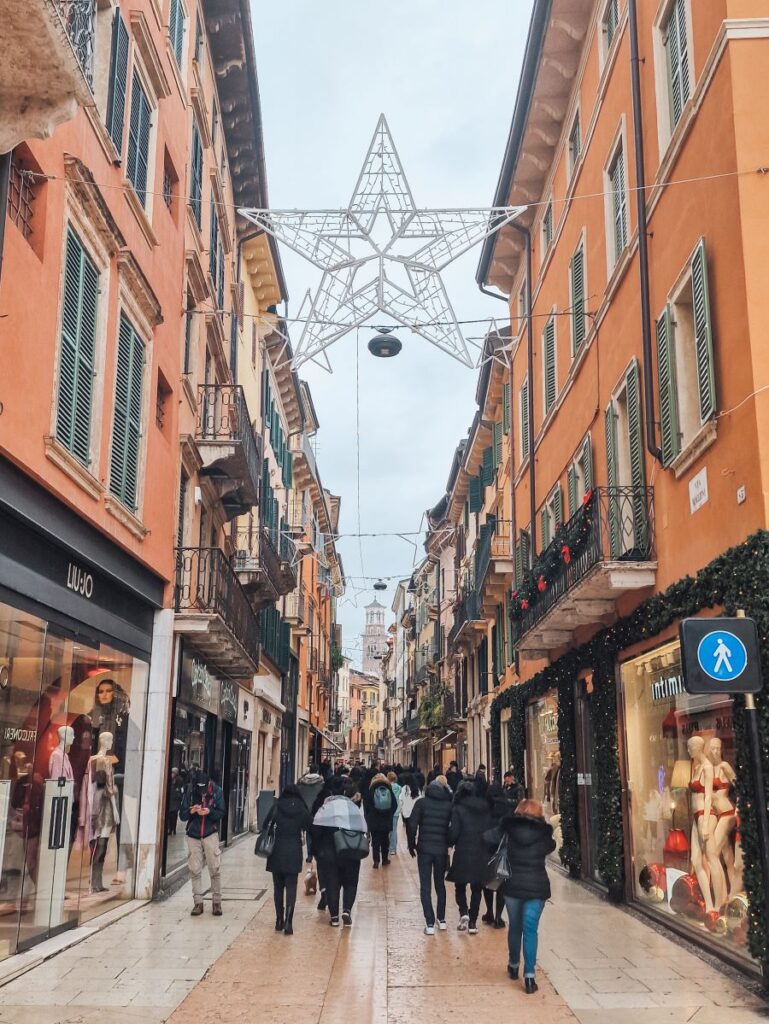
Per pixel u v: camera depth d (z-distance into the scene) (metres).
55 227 8.71
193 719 15.73
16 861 8.55
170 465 13.95
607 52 14.58
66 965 8.50
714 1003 7.26
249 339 24.78
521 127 18.56
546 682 17.27
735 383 8.59
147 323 12.52
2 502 7.70
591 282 14.94
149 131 12.93
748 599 7.82
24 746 8.73
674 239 10.64
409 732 54.41
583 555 12.54
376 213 11.16
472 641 31.14
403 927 10.65
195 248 16.52
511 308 23.44
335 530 59.31
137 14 11.83
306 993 7.55
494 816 10.55
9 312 7.62
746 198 8.53
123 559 11.49
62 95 6.01
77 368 9.34
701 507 9.56
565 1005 7.23
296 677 37.94
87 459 9.80
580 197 14.08
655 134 11.55
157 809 12.80
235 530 22.47
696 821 9.66
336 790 11.62
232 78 19.72
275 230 11.23
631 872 12.06
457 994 7.56
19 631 8.44
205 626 13.70
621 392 13.05
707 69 9.38
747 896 7.69
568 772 15.30
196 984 7.82
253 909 11.87
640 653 11.55
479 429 28.66
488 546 23.83
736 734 7.98
